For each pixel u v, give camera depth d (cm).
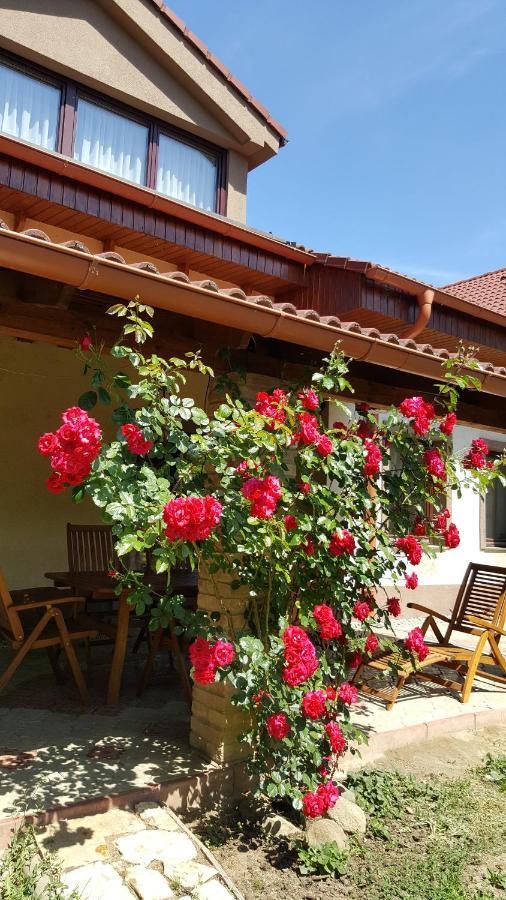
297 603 351
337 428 403
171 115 777
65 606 632
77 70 702
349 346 371
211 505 264
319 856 297
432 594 958
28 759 359
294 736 316
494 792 385
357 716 479
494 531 1062
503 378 448
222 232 680
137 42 754
